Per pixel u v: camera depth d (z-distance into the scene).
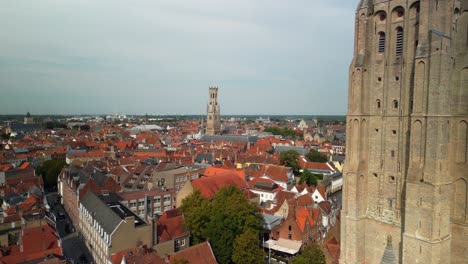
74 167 161.38
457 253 47.22
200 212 86.50
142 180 155.00
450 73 45.00
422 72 45.62
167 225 88.19
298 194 132.88
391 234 52.03
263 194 139.12
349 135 55.31
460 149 46.38
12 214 99.88
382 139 53.06
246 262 77.06
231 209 84.56
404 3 49.53
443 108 44.06
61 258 75.00
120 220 78.25
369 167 54.78
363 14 53.78
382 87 52.97
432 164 44.38
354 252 54.56
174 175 141.75
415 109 46.62
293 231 93.69
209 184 119.50
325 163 191.38
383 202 53.16
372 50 54.00
